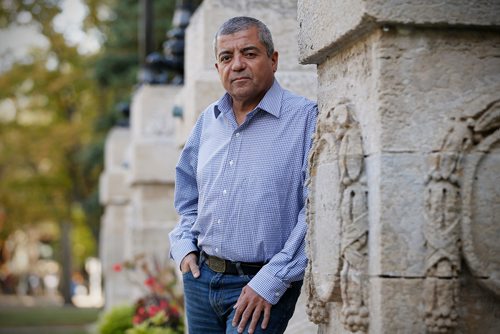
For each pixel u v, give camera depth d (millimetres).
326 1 4809
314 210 4863
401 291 4262
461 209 4281
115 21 27031
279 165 5090
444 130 4312
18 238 60156
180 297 10398
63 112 37500
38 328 26016
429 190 4273
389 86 4312
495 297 4332
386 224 4270
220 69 5203
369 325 4379
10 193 38219
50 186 37469
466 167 4297
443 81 4332
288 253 5012
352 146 4461
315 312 4902
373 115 4359
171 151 13305
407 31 4320
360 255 4402
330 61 5000
